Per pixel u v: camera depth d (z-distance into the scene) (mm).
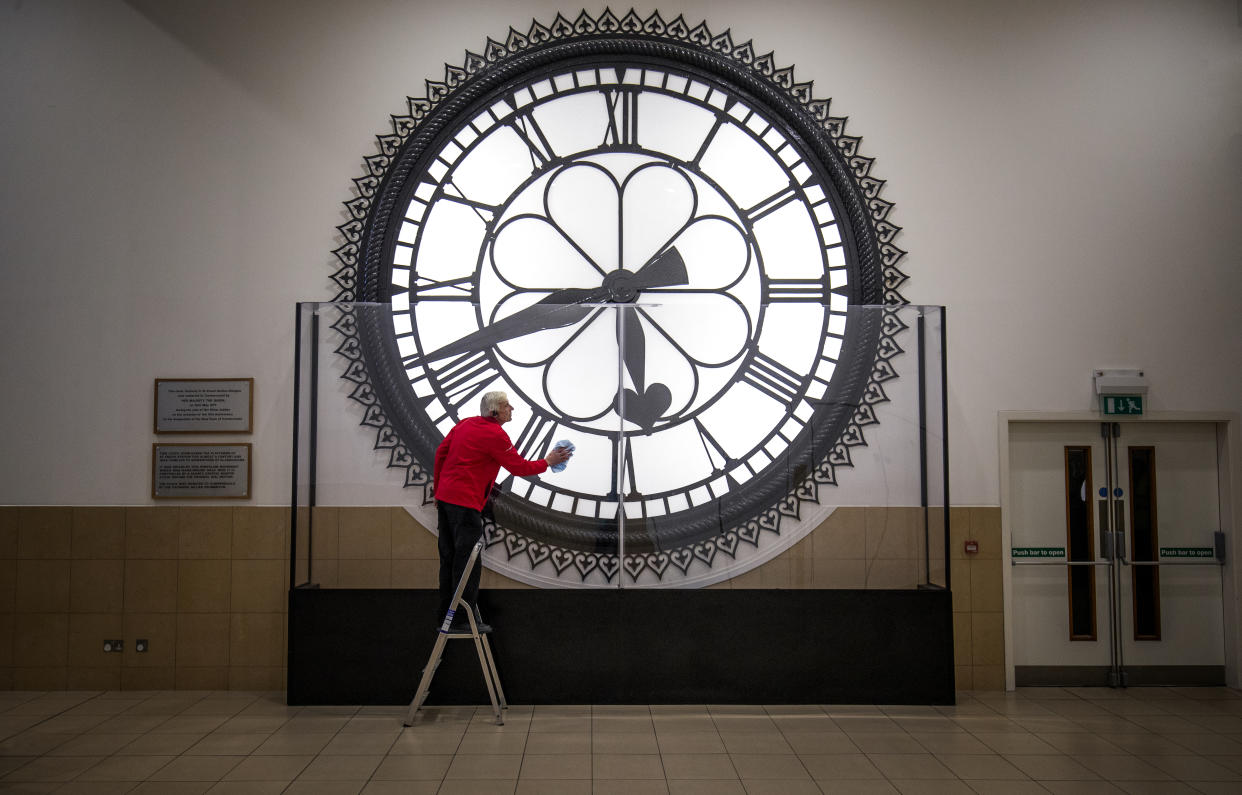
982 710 4656
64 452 5051
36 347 5078
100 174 5133
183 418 5055
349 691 4621
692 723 4352
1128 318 5227
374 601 4629
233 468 5039
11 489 5035
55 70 5160
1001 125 5262
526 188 5160
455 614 4512
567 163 5176
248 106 5172
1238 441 5219
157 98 5164
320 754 3910
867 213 5191
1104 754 4004
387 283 5070
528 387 4793
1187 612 5246
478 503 4465
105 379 5078
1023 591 5219
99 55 5168
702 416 4770
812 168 5191
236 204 5141
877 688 4664
